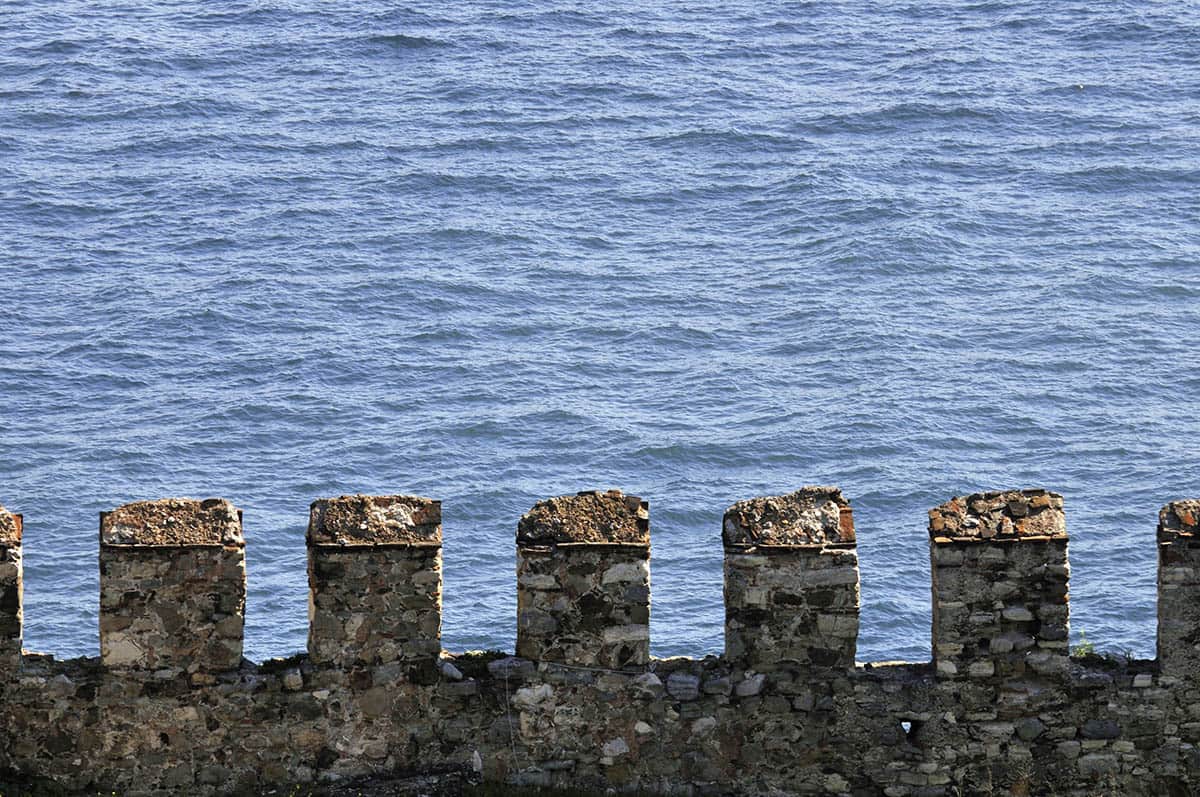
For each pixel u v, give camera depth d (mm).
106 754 75062
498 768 76500
